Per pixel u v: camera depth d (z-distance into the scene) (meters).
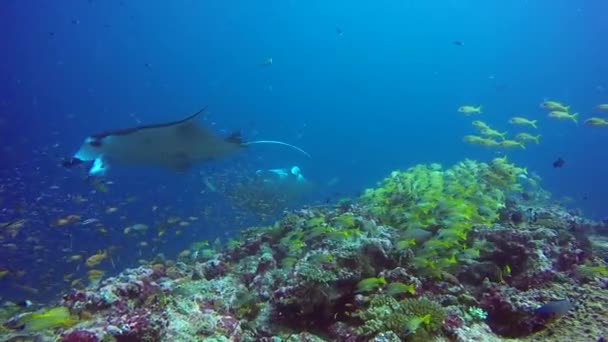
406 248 5.80
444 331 4.51
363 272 5.18
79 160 7.94
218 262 7.05
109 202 17.47
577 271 6.05
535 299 5.35
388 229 6.83
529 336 4.90
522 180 12.27
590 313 4.97
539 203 13.02
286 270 5.92
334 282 4.94
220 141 8.36
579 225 8.70
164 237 14.29
